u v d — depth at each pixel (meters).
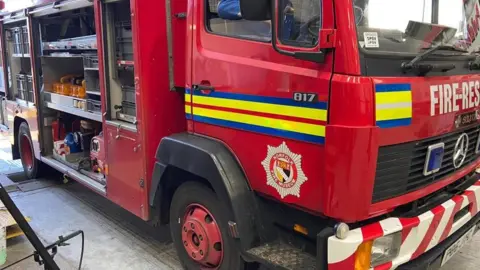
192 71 3.02
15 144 6.20
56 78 5.22
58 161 5.14
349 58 2.08
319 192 2.28
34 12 4.81
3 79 6.14
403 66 2.26
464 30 2.89
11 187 5.55
